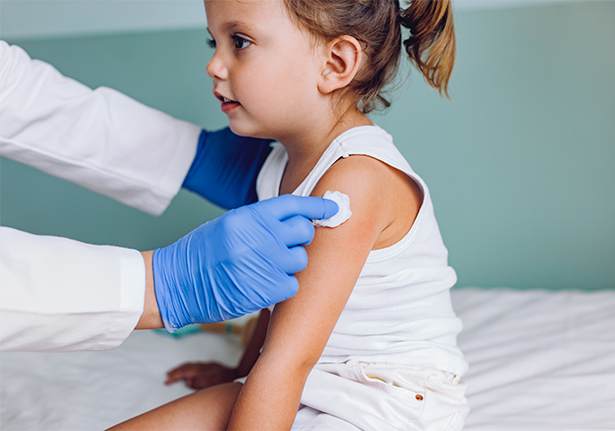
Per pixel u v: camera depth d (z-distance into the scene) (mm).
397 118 1663
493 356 1147
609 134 1550
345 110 819
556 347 1137
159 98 1783
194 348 1317
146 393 1065
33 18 1813
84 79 1835
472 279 1719
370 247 681
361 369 753
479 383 1030
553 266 1646
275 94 749
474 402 959
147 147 1031
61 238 634
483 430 841
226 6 718
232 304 638
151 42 1761
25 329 568
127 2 1738
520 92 1586
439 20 849
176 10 1722
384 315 778
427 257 827
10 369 1141
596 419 870
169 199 1079
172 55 1752
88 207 1881
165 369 1198
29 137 952
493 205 1660
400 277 774
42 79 969
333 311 647
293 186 848
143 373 1161
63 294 581
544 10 1534
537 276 1664
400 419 712
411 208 777
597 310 1328
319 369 782
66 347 613
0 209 1945
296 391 628
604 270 1608
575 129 1569
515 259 1673
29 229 1937
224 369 1137
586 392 957
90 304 592
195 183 1106
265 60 731
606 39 1511
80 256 612
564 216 1618
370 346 765
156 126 1039
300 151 843
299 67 744
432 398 749
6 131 935
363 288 763
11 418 938
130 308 616
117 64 1799
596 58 1526
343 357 784
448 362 794
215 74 759
